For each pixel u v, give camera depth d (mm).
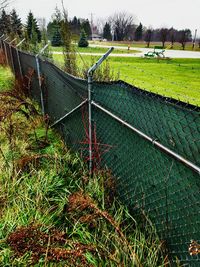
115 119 2639
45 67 5574
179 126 1854
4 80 10078
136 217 2697
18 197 2996
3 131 4781
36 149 4430
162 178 2172
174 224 2113
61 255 2002
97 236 2549
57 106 4973
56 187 3271
